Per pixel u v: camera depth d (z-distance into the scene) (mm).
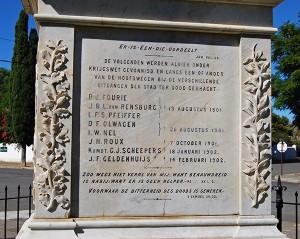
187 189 5352
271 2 5574
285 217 11117
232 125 5504
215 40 5539
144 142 5285
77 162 5152
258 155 5469
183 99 5406
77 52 5223
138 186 5250
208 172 5414
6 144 38781
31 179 21922
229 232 5324
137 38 5352
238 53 5582
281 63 27562
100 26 5258
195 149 5398
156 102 5340
